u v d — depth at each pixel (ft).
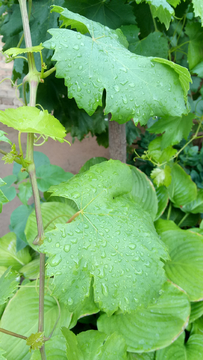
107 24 1.02
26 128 0.55
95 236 0.71
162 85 0.75
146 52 1.09
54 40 0.65
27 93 1.26
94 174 0.88
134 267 0.72
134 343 1.07
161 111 0.75
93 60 0.68
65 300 0.65
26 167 0.62
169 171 1.46
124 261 0.72
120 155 1.57
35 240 0.65
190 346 1.21
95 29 0.74
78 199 0.78
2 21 1.17
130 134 2.03
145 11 1.17
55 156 3.42
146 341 1.07
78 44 0.67
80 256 0.67
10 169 3.09
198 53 1.25
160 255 0.79
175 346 1.17
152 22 1.23
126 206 0.86
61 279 0.64
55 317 1.12
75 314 1.12
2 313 1.21
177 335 1.08
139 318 1.14
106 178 0.88
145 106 0.72
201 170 2.31
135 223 0.82
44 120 0.58
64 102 1.47
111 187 0.88
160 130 1.28
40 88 1.31
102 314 1.17
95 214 0.76
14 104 3.21
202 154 2.32
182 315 1.12
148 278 0.74
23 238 1.39
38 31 1.00
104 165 0.92
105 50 0.71
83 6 0.97
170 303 1.16
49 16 0.97
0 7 1.15
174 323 1.11
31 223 1.39
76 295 0.66
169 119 1.26
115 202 0.85
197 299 1.20
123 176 0.93
